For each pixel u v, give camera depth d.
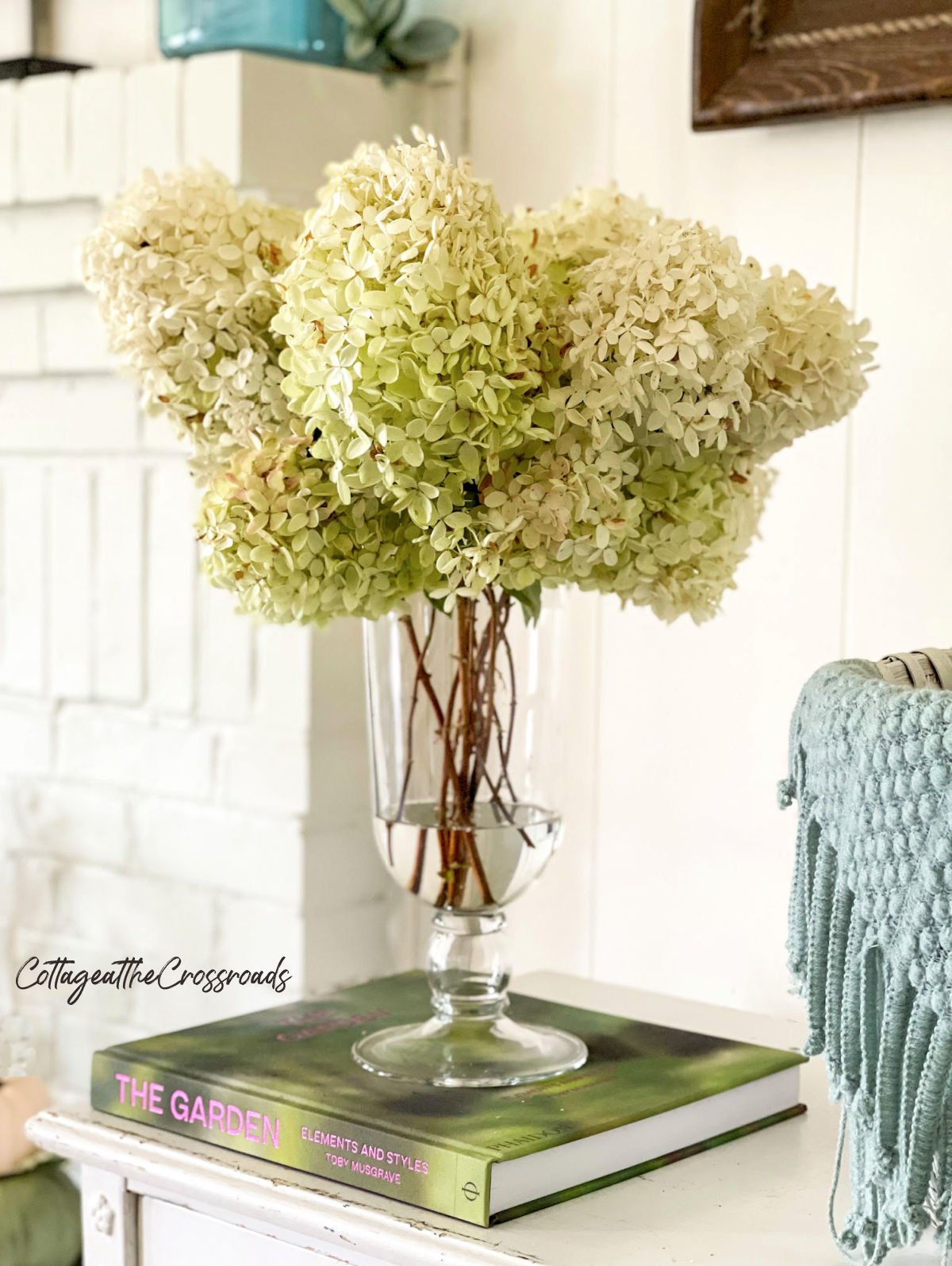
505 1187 0.78
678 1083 0.90
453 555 0.85
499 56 1.37
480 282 0.79
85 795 1.55
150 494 1.47
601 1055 0.96
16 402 1.56
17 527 1.58
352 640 1.40
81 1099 1.57
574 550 0.83
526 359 0.82
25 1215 1.33
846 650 1.18
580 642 1.34
